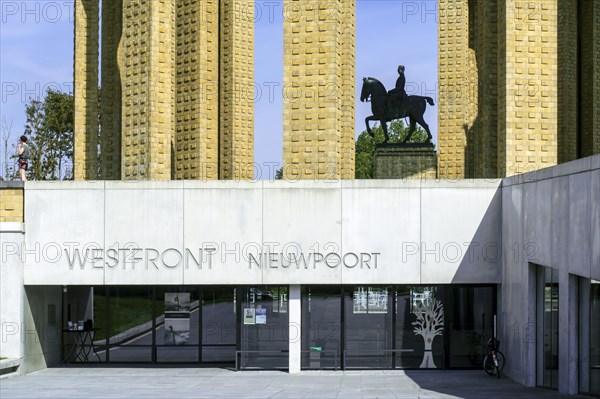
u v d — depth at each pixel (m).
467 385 20.27
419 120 33.16
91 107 30.55
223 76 33.19
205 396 18.05
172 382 20.91
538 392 18.62
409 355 23.16
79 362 24.98
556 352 18.44
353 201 22.55
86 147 30.58
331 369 23.06
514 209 21.30
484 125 27.77
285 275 22.52
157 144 25.73
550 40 23.42
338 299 23.03
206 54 29.86
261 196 22.56
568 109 33.53
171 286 25.02
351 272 22.50
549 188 18.33
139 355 24.91
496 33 27.62
